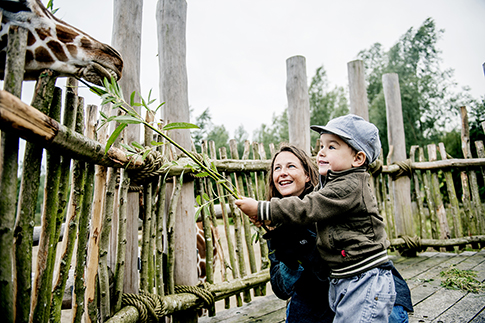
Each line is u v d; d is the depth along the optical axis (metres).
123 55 1.89
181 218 2.16
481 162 4.33
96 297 1.48
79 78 1.18
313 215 1.28
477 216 4.34
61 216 1.21
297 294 1.60
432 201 4.41
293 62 3.28
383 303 1.21
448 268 3.36
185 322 2.06
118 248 1.63
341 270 1.31
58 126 1.05
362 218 1.33
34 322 1.09
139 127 1.96
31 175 1.02
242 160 2.82
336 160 1.42
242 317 2.39
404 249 4.11
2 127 0.83
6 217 0.88
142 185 1.95
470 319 2.13
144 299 1.72
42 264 1.12
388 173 4.16
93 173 1.41
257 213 1.32
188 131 2.26
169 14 2.27
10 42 0.92
